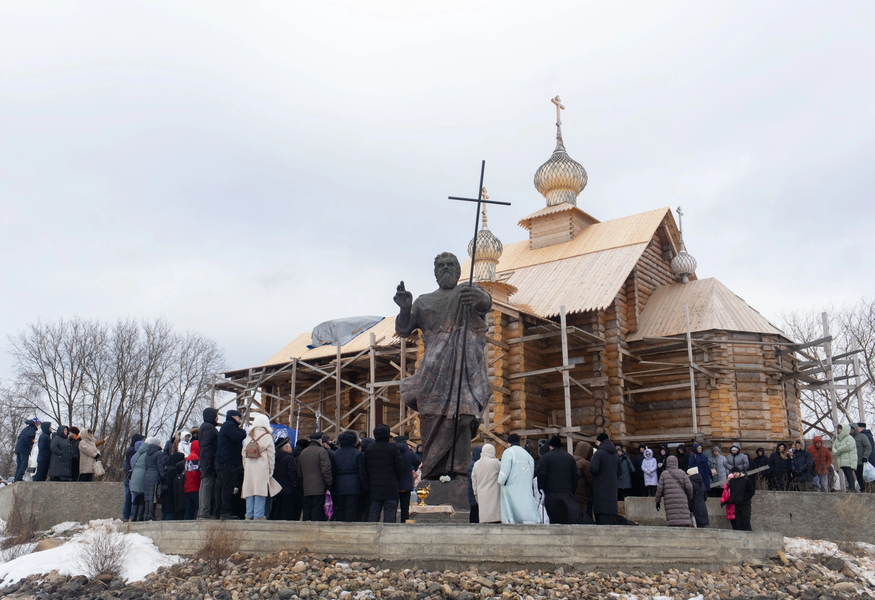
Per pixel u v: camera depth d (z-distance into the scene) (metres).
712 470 20.00
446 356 13.02
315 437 12.65
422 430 13.22
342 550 10.54
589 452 14.71
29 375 39.75
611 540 10.80
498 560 10.37
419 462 12.39
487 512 11.38
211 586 9.73
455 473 13.09
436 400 12.94
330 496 12.60
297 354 37.56
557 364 30.75
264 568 10.29
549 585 9.84
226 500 12.16
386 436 11.73
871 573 13.47
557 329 29.05
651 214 34.69
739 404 28.36
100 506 16.52
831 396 26.20
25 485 16.09
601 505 12.57
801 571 12.53
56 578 10.09
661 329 30.52
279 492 12.18
